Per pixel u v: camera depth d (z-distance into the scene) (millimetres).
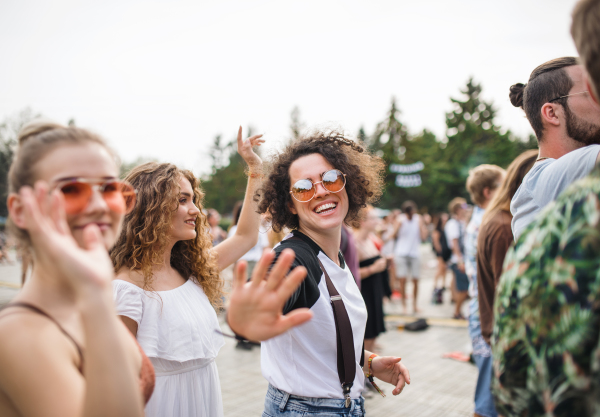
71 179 872
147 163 1911
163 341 1676
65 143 898
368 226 4398
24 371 818
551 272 708
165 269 1900
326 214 1650
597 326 630
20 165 901
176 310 1746
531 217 1538
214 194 64812
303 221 1696
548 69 1544
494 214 2443
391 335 5828
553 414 682
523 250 792
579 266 664
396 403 3701
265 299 889
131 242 1750
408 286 10523
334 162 1693
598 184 670
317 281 1491
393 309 7656
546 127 1557
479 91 44250
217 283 2082
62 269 772
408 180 39062
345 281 1616
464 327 6191
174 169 1881
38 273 916
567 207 718
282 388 1492
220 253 2166
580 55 806
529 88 1608
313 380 1468
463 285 6695
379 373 1753
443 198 38844
